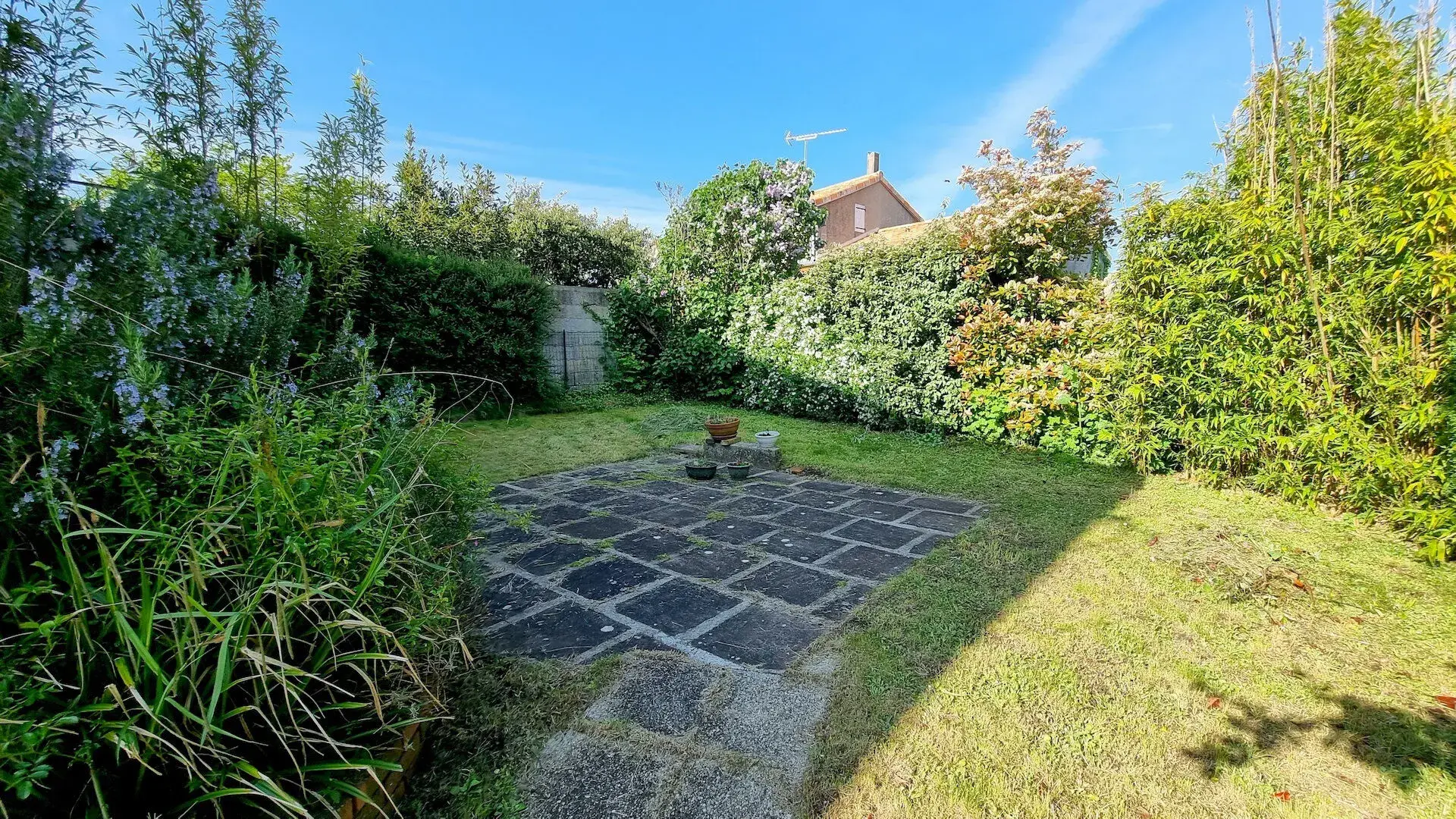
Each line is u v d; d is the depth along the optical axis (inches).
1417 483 118.5
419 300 272.4
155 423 63.4
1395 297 123.5
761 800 58.8
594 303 374.0
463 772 62.8
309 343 158.9
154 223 96.8
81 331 68.2
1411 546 119.8
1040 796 58.7
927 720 69.9
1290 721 69.0
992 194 333.1
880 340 266.7
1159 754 64.1
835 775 61.7
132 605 49.2
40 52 102.1
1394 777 60.4
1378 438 129.0
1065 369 206.7
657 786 60.7
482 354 295.1
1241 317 151.9
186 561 50.7
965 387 233.9
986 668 80.0
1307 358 139.4
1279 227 139.2
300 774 48.3
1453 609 94.3
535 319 321.4
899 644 86.7
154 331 79.3
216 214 123.6
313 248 187.2
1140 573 110.3
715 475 198.5
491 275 299.9
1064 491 167.8
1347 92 132.4
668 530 142.4
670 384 371.2
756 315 327.9
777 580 112.3
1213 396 161.3
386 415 94.0
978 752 64.6
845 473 197.0
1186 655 82.7
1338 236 130.9
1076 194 296.4
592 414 316.8
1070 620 93.0
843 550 128.4
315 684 58.6
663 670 80.7
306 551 56.4
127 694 48.9
